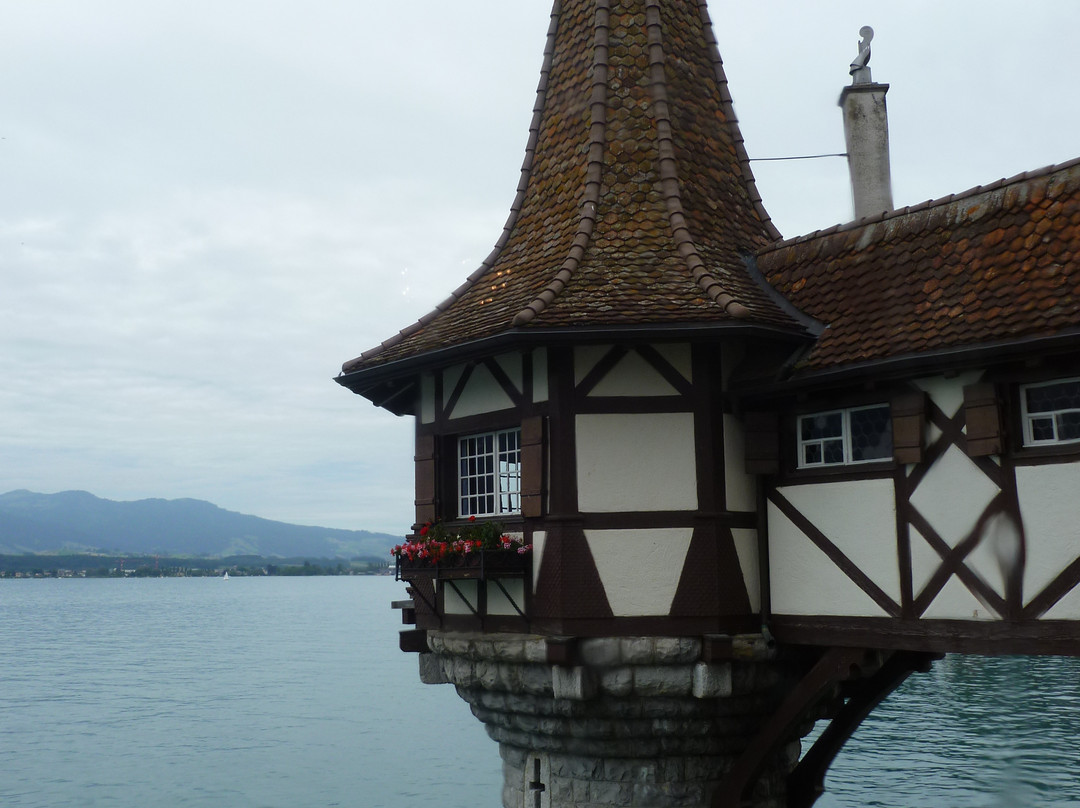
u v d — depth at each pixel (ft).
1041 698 157.58
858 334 36.94
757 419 38.96
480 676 41.09
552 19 50.14
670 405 38.52
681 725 38.86
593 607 37.52
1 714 197.06
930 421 34.78
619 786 40.01
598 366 38.55
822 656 37.70
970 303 34.63
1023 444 32.76
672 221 42.29
